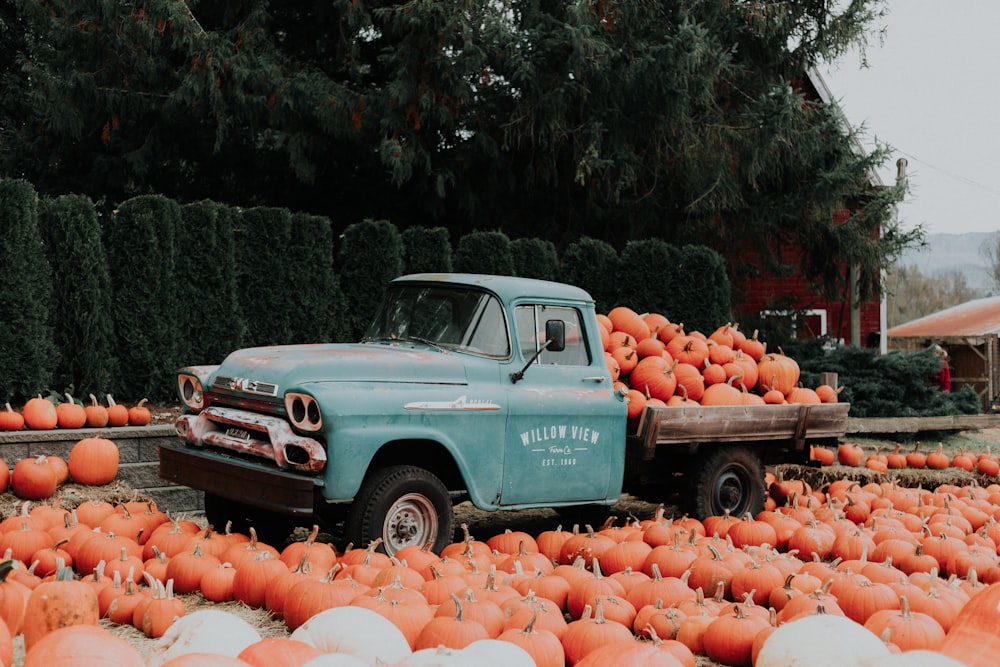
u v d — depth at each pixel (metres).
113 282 10.68
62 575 4.34
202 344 11.09
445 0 14.02
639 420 8.47
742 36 17.97
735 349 10.29
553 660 4.51
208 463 6.83
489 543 7.12
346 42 15.48
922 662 3.00
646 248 14.37
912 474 12.10
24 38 18.20
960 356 27.11
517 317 7.58
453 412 6.93
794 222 19.25
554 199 17.95
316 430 6.38
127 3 14.09
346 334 12.30
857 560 6.93
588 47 14.84
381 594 4.97
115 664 2.84
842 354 17.45
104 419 9.31
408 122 14.99
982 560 7.09
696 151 17.16
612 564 6.69
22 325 9.56
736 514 8.92
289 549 6.21
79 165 16.88
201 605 5.71
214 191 17.36
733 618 4.97
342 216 17.38
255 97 14.38
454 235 17.61
